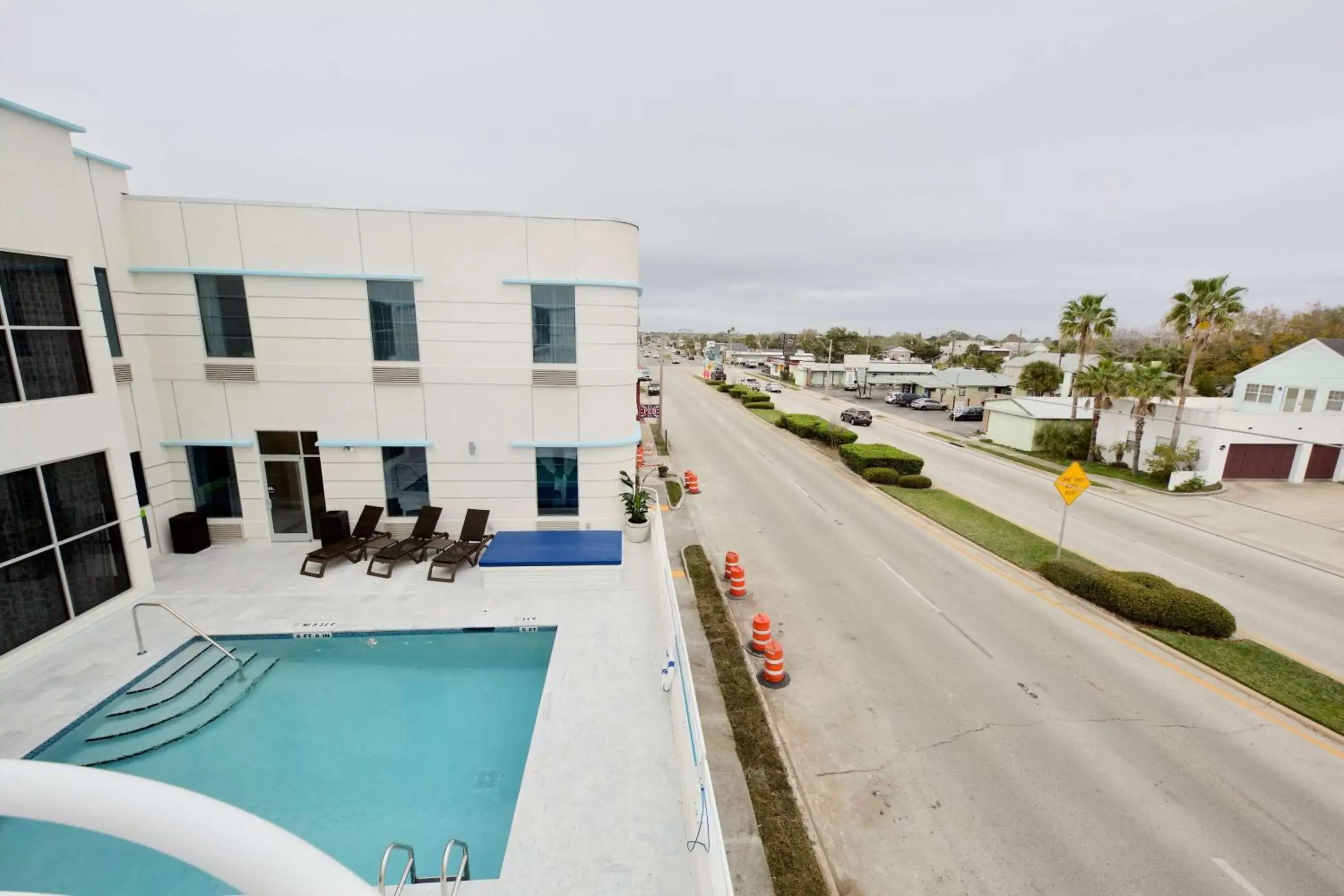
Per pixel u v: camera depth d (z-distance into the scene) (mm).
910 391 60375
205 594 10680
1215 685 9477
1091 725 8430
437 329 12531
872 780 7363
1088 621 11578
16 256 8375
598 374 13062
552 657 9078
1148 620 11398
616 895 5340
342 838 6113
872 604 12141
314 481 12922
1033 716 8617
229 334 12172
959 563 14602
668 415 40625
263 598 10586
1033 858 6289
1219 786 7324
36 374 8664
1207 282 25219
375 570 11812
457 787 6809
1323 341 29281
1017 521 18609
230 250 11812
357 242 12047
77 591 9289
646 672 8781
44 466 8742
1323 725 8438
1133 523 18922
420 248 12203
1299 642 11125
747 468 25062
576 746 7188
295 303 12109
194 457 12672
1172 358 48156
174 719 7730
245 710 8070
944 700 8953
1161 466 25234
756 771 7320
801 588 12875
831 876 6066
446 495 13258
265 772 6973
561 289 12719
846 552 15180
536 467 13336
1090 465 28203
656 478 22750
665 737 7418
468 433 13016
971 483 23750
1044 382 46656
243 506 12852
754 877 5934
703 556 14484
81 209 9266
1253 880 6051
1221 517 19797
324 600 10594
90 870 5547
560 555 11375
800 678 9461
